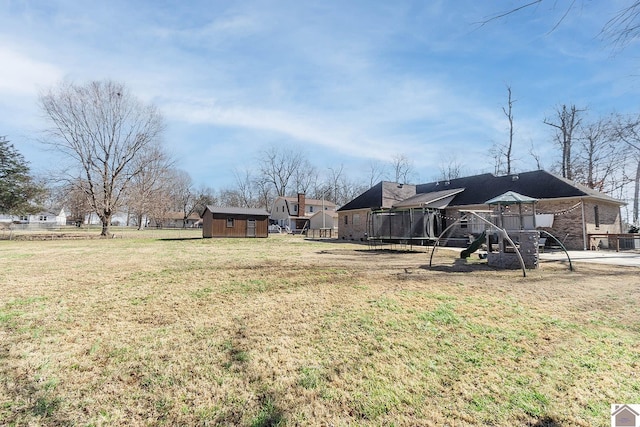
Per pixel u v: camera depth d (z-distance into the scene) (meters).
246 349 3.27
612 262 9.56
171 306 4.76
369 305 4.80
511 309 4.61
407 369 2.87
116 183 25.16
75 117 22.92
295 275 7.29
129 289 5.83
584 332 3.73
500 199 9.53
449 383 2.65
